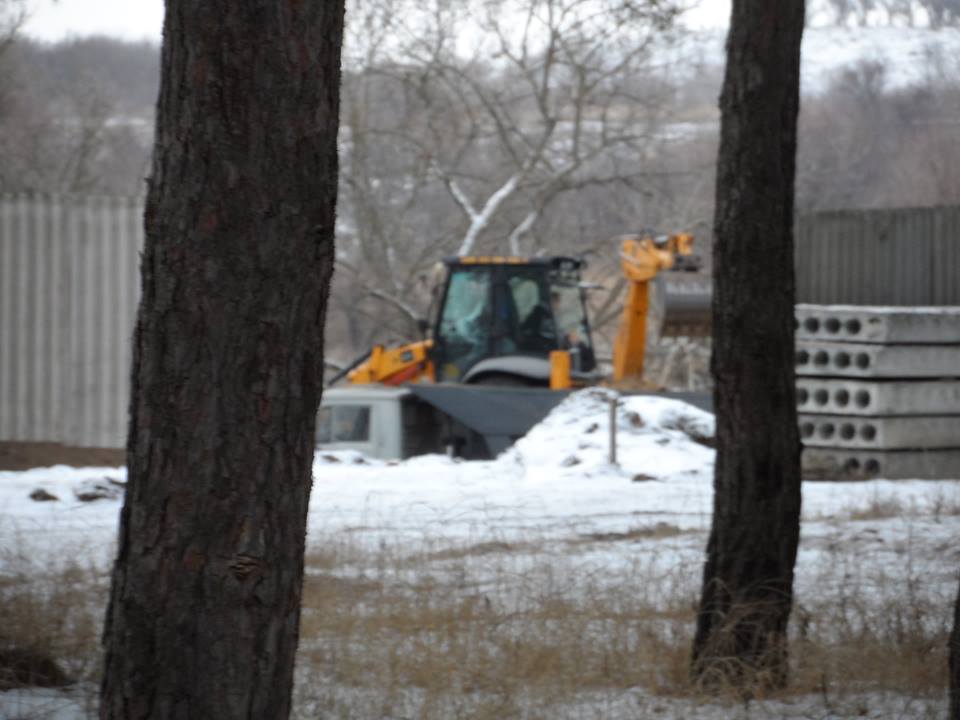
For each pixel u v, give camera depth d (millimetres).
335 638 28219
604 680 26734
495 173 141125
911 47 98625
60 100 139125
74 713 22234
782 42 26438
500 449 80375
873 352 76062
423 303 140375
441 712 23391
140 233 75688
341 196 139625
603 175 137625
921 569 39656
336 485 63031
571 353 88500
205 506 14758
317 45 15016
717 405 27453
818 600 33000
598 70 124438
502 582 34938
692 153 141125
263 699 15023
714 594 27188
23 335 75000
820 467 76188
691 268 87750
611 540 47500
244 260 14773
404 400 83125
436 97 132000
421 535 47062
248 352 14812
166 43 15070
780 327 26938
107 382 75312
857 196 140375
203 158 14758
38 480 59750
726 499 27250
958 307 83688
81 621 27781
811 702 25281
